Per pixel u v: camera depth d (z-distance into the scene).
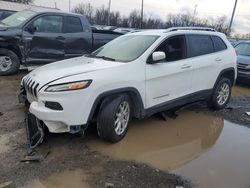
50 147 4.24
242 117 6.37
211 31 6.47
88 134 4.74
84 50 9.23
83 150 4.23
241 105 7.44
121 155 4.19
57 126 4.07
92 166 3.83
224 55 6.50
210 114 6.42
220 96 6.64
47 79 4.16
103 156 4.11
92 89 4.06
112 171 3.74
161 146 4.62
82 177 3.58
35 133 4.35
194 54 5.81
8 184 3.34
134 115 4.86
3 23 8.79
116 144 4.51
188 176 3.78
